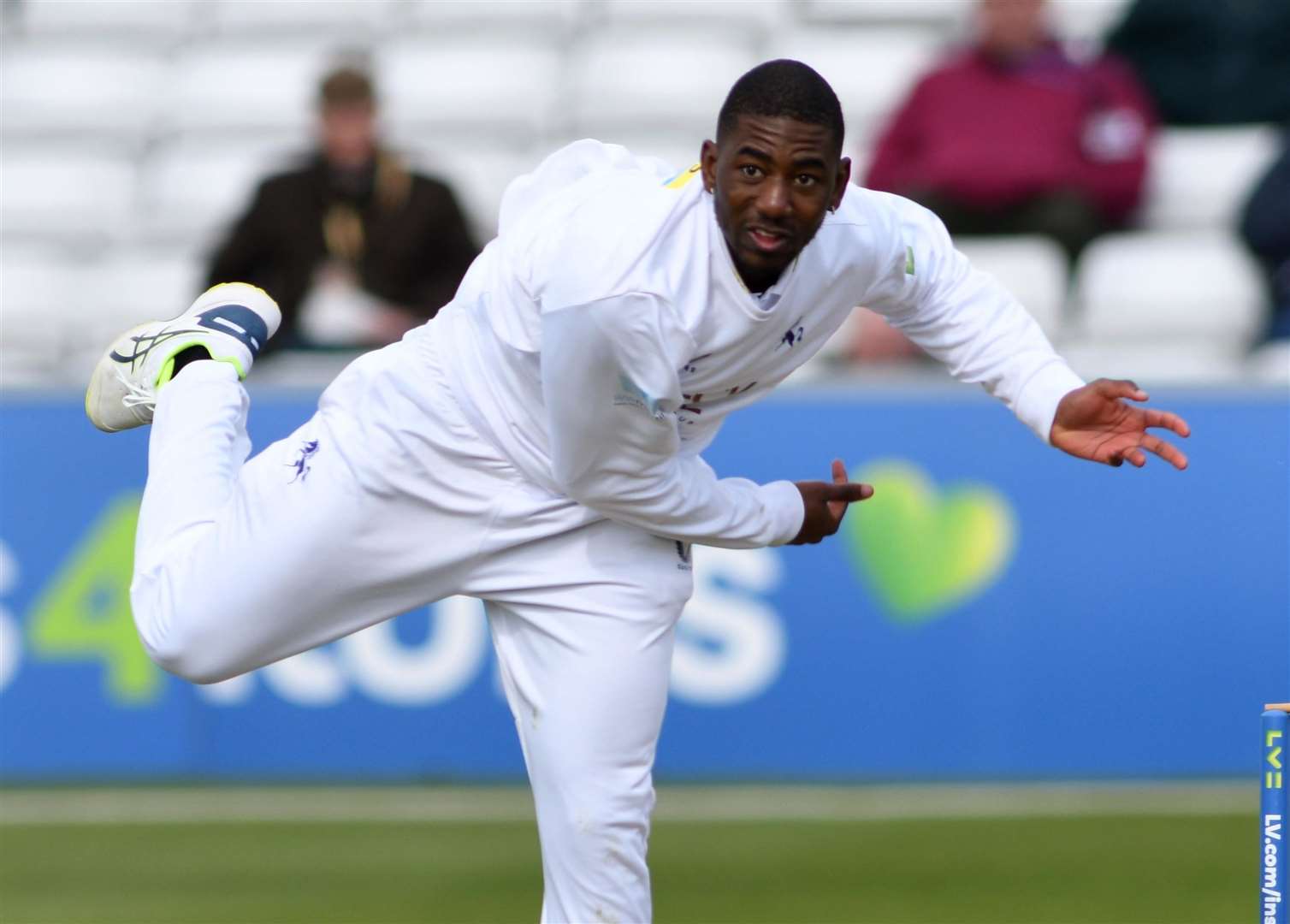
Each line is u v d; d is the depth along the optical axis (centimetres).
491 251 1247
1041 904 1677
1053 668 2114
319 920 1662
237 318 1378
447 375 1220
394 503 1222
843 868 1808
